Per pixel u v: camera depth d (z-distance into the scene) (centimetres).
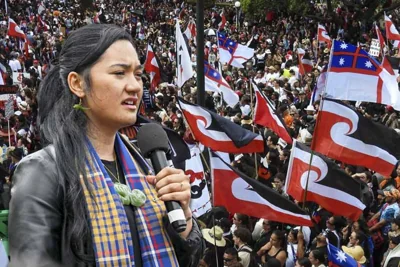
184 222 237
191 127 1149
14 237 212
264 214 937
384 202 1230
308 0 4628
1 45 3988
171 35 5022
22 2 6353
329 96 1047
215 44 3638
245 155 1477
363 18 4356
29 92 2167
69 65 238
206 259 931
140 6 6525
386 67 1199
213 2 5288
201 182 1027
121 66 238
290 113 2067
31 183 220
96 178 229
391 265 951
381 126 1017
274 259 888
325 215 1148
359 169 1385
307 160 998
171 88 2419
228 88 1888
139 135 271
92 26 243
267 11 4878
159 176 243
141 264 232
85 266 219
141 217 236
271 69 2948
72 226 218
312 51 3653
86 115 241
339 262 819
